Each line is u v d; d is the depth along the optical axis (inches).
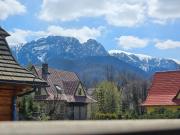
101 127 49.6
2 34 516.7
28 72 503.2
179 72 2201.0
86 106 2834.6
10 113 476.7
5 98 475.5
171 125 57.1
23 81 484.4
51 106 2415.1
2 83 468.8
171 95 2126.0
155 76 2269.9
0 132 43.4
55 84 2714.1
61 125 50.0
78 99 2758.4
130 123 56.4
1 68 482.9
